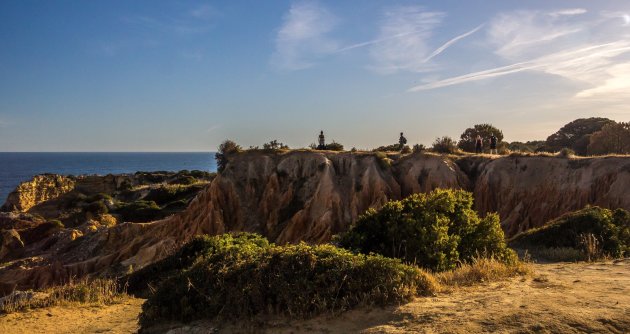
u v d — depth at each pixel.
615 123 52.25
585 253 14.19
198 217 36.53
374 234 12.69
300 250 8.22
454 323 5.94
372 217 12.99
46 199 75.44
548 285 8.02
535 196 30.23
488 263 9.93
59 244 41.06
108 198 67.19
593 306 6.29
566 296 6.93
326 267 7.80
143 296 12.37
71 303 11.02
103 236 38.97
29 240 47.91
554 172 30.36
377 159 35.31
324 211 32.72
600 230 15.69
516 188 31.09
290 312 7.13
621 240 15.23
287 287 7.48
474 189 32.78
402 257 11.70
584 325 5.57
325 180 34.25
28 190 72.56
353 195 33.34
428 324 6.04
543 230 17.22
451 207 12.62
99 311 10.40
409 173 34.41
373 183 33.59
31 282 30.59
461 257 12.14
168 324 7.82
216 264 8.29
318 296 7.29
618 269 10.21
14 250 43.59
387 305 7.10
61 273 31.52
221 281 7.85
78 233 42.88
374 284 7.48
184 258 13.77
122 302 11.46
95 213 56.34
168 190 64.38
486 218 13.09
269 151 39.56
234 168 38.22
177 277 8.44
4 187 158.12
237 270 7.92
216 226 35.25
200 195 38.28
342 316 6.92
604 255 13.70
